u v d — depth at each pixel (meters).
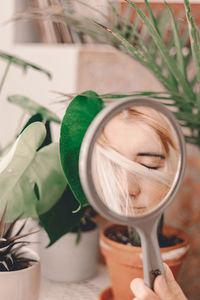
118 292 0.48
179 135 0.33
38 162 0.45
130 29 0.54
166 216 0.63
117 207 0.29
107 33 0.43
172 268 0.46
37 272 0.44
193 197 0.60
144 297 0.30
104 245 0.48
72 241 0.54
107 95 0.38
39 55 0.70
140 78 0.64
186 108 0.47
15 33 0.70
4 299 0.41
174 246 0.46
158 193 0.32
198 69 0.39
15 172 0.44
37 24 0.67
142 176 0.31
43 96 0.71
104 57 0.65
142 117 0.31
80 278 0.57
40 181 0.46
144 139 0.31
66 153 0.39
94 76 0.66
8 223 0.46
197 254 0.60
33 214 0.47
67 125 0.38
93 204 0.28
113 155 0.29
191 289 0.61
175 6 0.52
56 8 0.46
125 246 0.45
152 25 0.41
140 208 0.31
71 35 0.65
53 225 0.47
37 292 0.45
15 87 0.72
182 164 0.33
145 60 0.40
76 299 0.51
